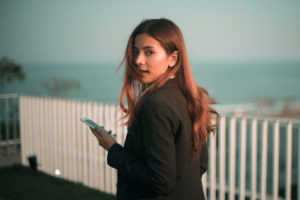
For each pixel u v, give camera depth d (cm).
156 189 112
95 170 497
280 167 869
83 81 13388
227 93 8981
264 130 343
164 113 112
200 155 146
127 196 128
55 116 554
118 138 455
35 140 596
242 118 359
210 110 147
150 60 123
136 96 136
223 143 377
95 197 458
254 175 353
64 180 530
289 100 3728
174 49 126
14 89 5384
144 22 128
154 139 111
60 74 18025
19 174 566
